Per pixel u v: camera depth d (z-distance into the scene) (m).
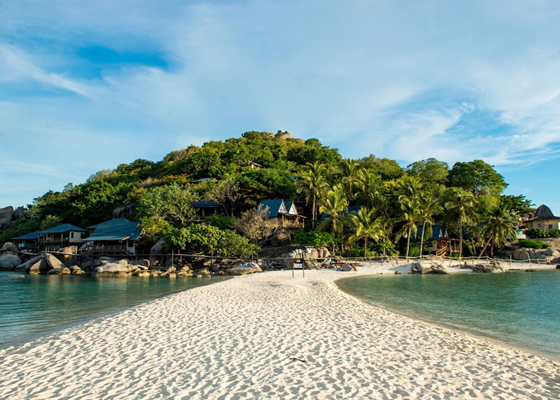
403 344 11.88
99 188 78.00
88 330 13.72
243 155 89.94
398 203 60.94
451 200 59.41
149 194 62.41
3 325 15.84
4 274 47.44
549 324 16.09
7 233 76.88
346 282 32.66
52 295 25.50
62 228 65.75
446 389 8.25
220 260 46.34
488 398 7.83
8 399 7.75
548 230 74.06
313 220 60.91
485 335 14.02
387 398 7.69
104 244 57.69
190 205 61.00
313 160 97.31
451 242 66.38
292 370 9.32
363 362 9.98
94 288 29.84
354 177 67.38
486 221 60.41
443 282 33.53
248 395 7.80
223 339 12.25
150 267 48.16
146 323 14.71
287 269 43.91
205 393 7.92
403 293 25.72
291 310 17.41
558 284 32.06
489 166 75.44
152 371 9.33
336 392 7.96
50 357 10.63
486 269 45.28
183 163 90.69
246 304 18.94
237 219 54.00
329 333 13.10
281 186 64.81
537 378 9.12
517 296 24.45
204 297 21.19
